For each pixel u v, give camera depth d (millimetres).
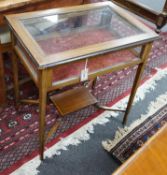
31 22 1183
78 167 1323
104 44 1098
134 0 2086
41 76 974
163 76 2027
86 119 1584
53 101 1390
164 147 950
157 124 1608
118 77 1961
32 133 1473
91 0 1680
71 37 1219
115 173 848
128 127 1573
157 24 2000
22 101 1562
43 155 1331
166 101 1796
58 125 1455
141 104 1752
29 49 988
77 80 1123
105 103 1720
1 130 1467
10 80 1756
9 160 1316
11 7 1269
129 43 1125
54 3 1467
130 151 1424
